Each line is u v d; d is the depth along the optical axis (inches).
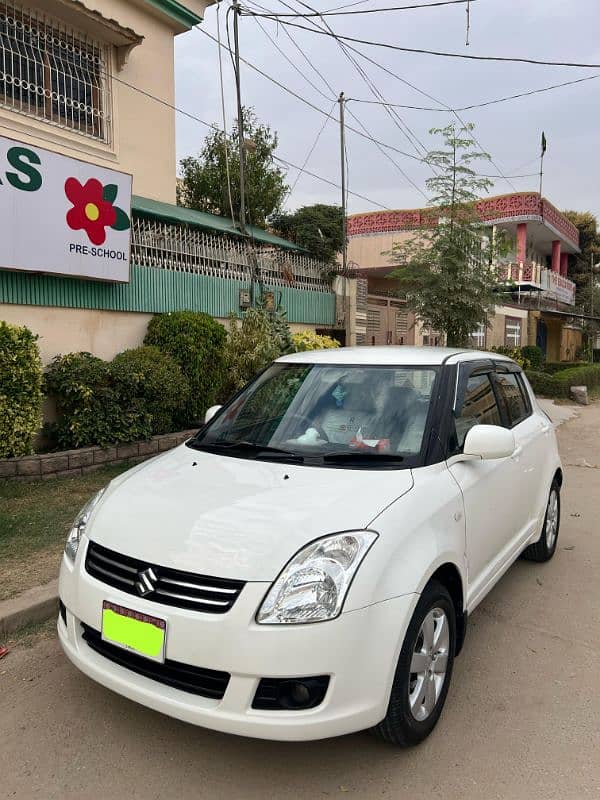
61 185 263.9
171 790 95.8
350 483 110.8
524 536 168.7
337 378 144.5
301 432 133.8
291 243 491.8
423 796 95.4
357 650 90.5
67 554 113.6
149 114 391.5
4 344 233.1
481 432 125.0
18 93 313.0
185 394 295.6
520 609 162.6
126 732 108.6
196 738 107.4
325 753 104.5
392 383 138.3
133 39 351.6
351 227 845.8
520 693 123.7
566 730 111.9
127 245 296.7
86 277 279.4
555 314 1098.1
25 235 252.8
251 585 90.5
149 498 112.0
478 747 106.8
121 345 313.1
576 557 203.6
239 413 149.6
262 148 524.4
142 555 98.3
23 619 141.5
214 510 104.0
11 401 235.9
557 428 495.5
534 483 174.4
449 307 464.8
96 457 260.1
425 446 122.9
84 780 97.4
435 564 104.5
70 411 265.6
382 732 100.0
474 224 472.7
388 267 790.5
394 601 95.0
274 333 364.8
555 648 142.3
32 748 104.2
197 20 406.6
